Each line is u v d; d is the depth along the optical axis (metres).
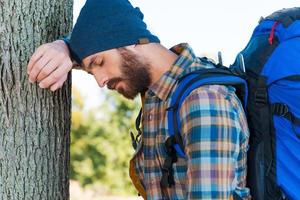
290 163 2.23
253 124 2.28
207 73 2.19
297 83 2.22
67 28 2.53
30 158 2.43
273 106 2.25
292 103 2.23
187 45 2.32
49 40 2.45
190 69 2.24
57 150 2.51
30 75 2.25
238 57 2.35
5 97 2.38
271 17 2.44
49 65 2.21
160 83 2.24
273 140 2.25
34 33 2.40
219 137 2.08
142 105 2.37
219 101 2.12
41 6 2.42
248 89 2.30
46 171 2.47
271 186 2.25
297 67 2.24
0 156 2.39
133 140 2.47
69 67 2.25
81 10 2.27
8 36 2.36
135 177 2.45
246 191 2.23
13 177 2.41
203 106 2.10
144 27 2.26
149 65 2.25
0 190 2.40
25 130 2.41
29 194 2.44
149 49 2.25
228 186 2.09
